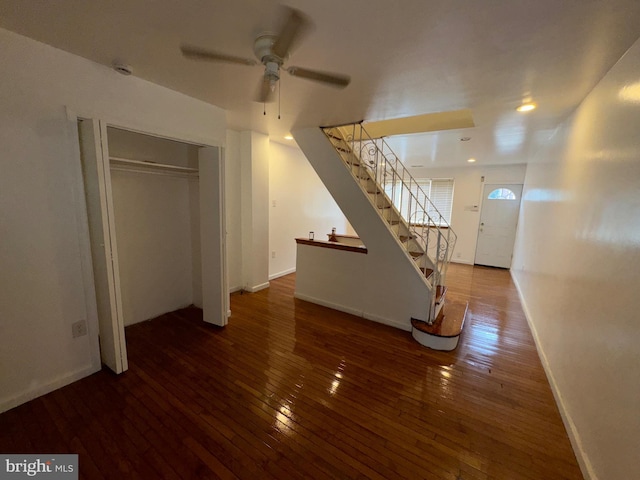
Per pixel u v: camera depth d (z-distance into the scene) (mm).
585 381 1645
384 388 2096
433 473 1454
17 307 1740
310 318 3287
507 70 1796
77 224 1953
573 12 1224
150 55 1766
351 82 2012
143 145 2766
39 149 1734
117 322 2084
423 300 2934
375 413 1845
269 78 1534
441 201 6586
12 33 1560
